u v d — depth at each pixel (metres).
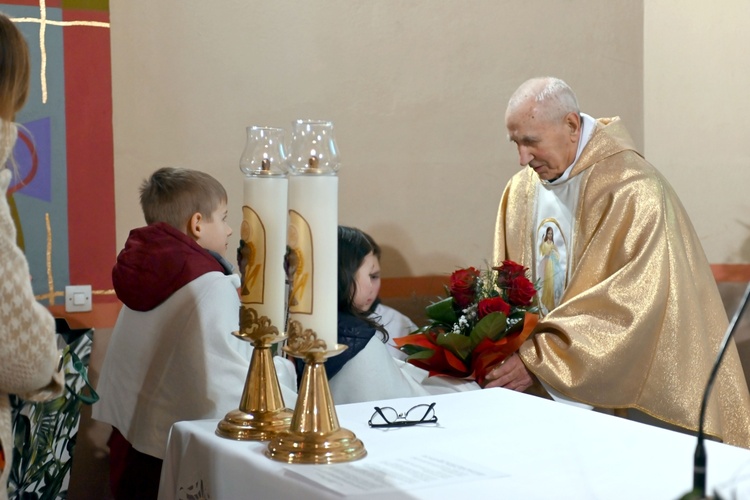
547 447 1.31
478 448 1.31
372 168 3.56
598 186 2.89
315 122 1.30
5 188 1.24
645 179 2.84
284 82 3.37
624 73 4.09
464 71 3.72
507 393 1.74
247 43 3.29
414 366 2.46
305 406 1.28
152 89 3.14
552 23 3.90
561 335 2.65
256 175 1.43
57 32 2.94
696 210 4.05
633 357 2.65
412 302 3.63
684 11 4.02
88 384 1.97
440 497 1.07
